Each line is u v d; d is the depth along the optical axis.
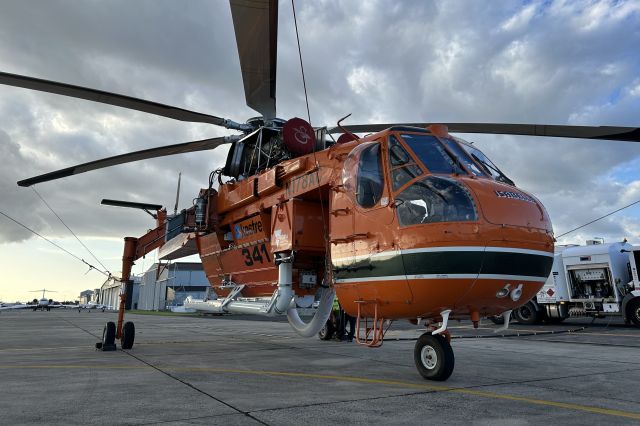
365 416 3.93
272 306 7.73
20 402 4.49
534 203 5.65
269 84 7.53
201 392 4.99
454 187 5.21
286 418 3.86
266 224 8.63
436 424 3.70
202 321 26.28
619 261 16.64
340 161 6.89
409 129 6.20
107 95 6.89
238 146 9.83
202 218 10.09
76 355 8.70
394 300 5.44
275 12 5.35
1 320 27.59
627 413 4.07
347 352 9.23
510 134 6.42
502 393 4.95
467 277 4.92
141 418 3.85
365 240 5.85
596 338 12.16
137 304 78.50
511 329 16.19
